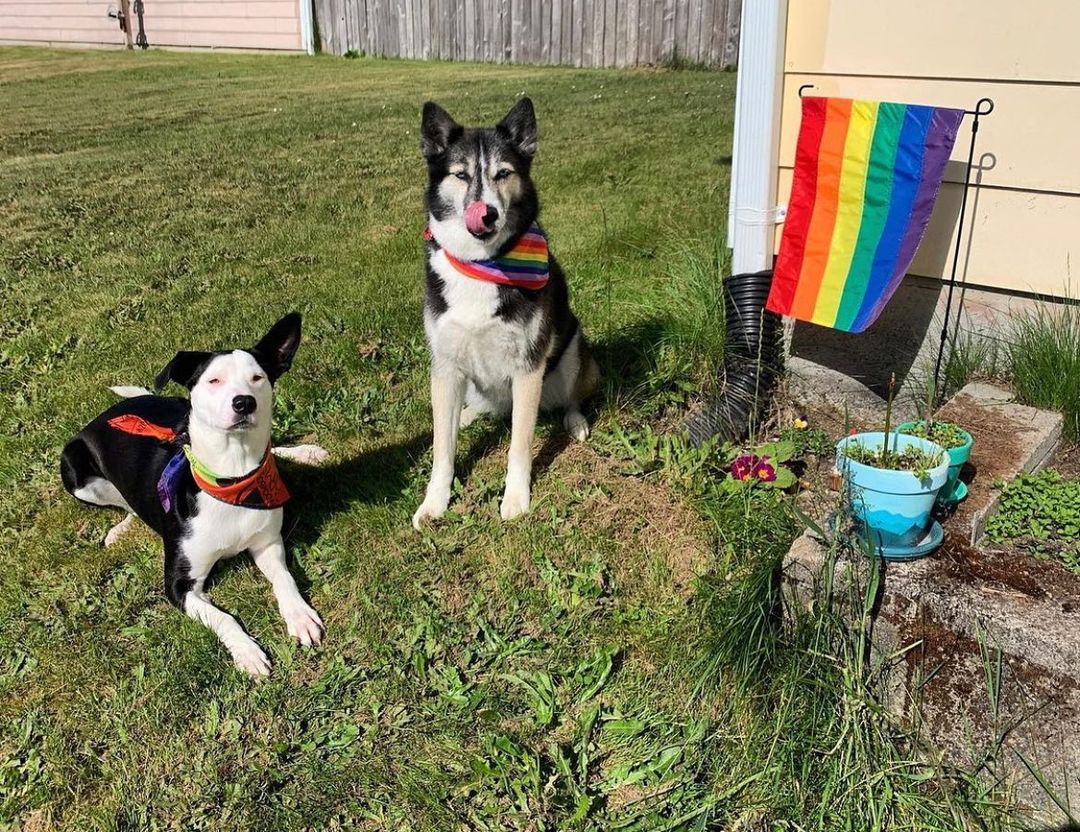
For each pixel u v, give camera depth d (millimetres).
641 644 3066
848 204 3771
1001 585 2617
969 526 2881
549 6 14852
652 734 2811
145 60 17484
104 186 8305
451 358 3646
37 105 12539
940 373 4172
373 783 2668
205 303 5754
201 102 12414
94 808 2623
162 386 2961
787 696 2670
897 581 2658
